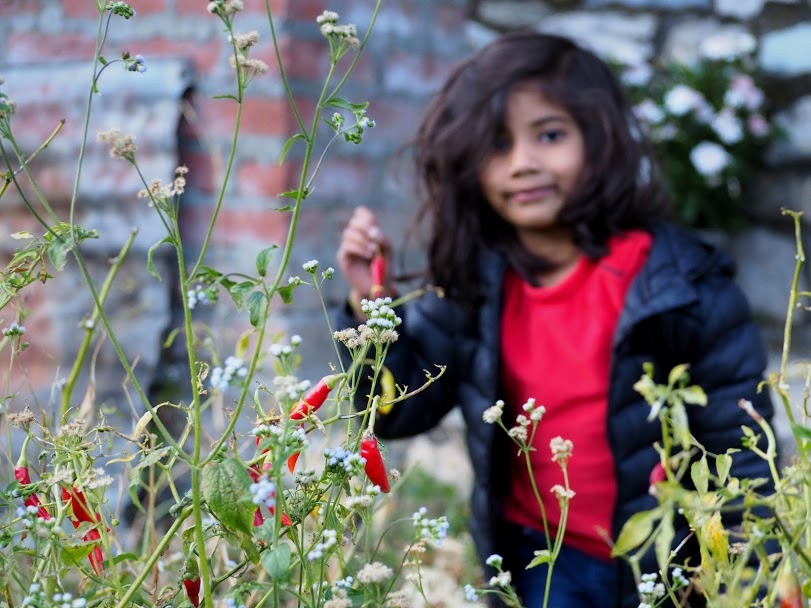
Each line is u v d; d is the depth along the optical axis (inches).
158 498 82.6
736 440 60.6
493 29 142.2
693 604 49.5
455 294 69.9
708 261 64.7
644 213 70.4
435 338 70.1
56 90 99.9
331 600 31.4
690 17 139.0
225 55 96.6
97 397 93.3
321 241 99.4
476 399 68.1
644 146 74.5
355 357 33.7
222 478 28.7
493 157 70.0
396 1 108.3
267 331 93.8
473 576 73.1
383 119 106.8
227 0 30.8
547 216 68.7
